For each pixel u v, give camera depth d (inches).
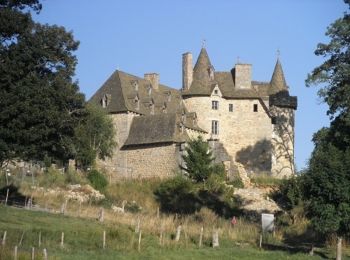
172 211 2294.5
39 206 1903.3
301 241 1763.0
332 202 1481.3
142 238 1520.7
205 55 3518.7
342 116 1797.5
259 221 2183.8
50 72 1913.1
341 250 1518.2
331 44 2028.8
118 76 3289.9
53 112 1771.7
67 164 2672.2
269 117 3486.7
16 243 1282.0
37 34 1854.1
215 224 1920.5
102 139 2938.0
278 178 3095.5
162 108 3316.9
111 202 2236.7
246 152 3459.6
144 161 3026.6
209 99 3427.7
